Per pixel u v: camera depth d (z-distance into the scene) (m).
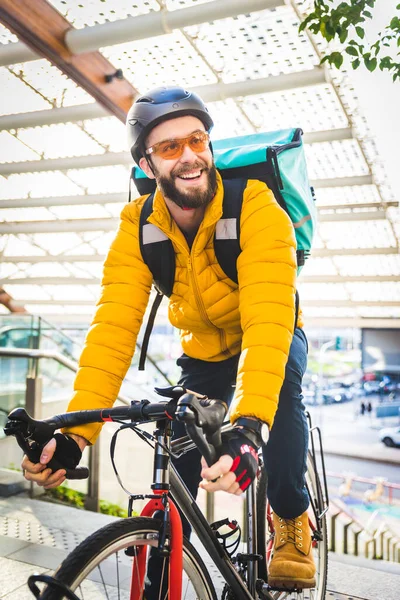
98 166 8.38
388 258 11.56
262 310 1.43
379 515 15.85
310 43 5.75
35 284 15.77
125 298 1.64
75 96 7.24
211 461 1.21
